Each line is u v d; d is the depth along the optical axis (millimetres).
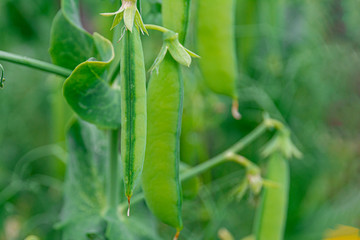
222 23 500
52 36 458
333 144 922
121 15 383
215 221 723
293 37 893
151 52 684
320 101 909
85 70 413
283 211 541
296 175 864
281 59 872
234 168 820
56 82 678
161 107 412
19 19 840
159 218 435
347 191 883
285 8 880
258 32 793
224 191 796
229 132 858
